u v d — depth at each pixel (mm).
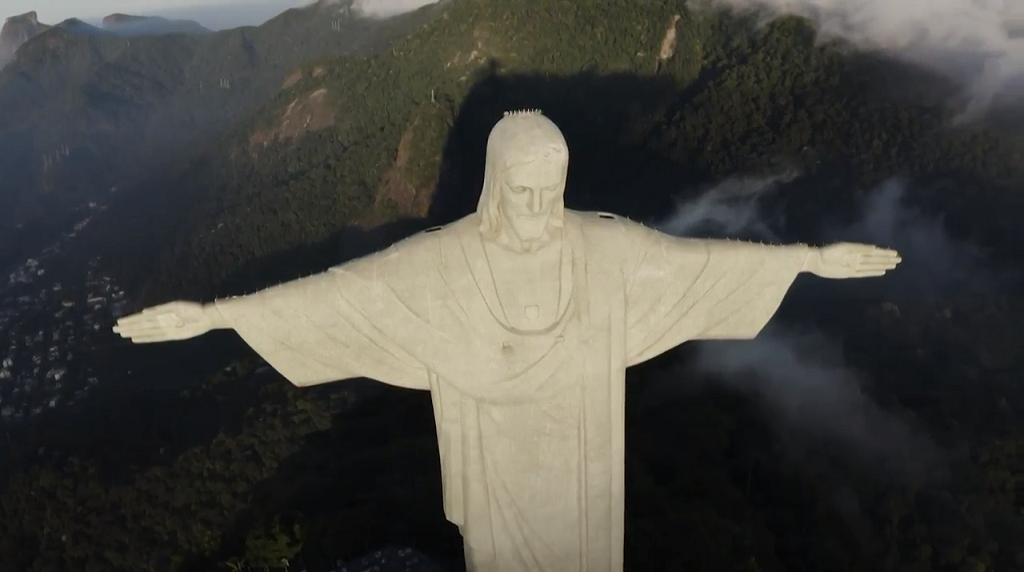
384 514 25172
